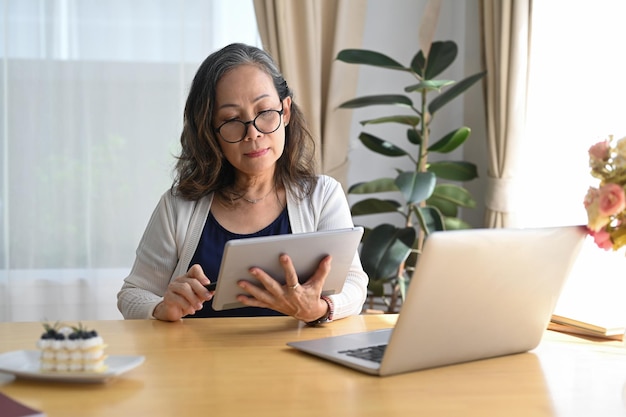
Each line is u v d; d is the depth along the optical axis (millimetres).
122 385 1273
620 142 1425
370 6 3828
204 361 1437
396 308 3695
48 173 3574
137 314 1913
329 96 3654
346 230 1669
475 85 3746
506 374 1386
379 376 1343
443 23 3879
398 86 3865
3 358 1329
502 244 1344
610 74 2752
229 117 1984
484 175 3693
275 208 2152
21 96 3531
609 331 1677
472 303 1358
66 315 3615
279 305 1657
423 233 3527
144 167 3631
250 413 1141
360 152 3859
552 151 3057
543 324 1529
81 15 3549
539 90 3127
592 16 2840
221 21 3650
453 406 1191
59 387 1253
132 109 3611
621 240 1439
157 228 2135
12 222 3562
